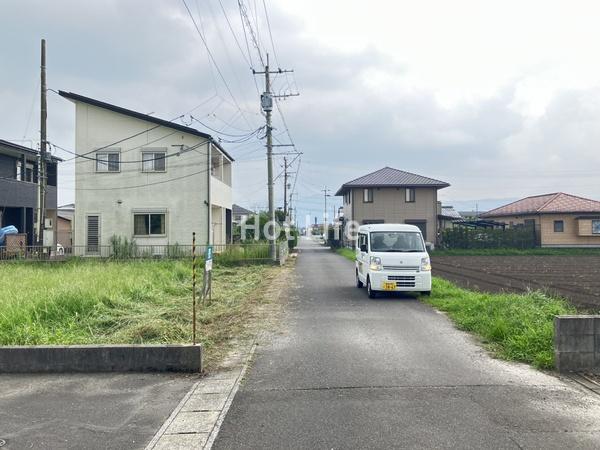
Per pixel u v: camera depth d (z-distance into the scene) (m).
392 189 40.22
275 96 26.69
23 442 4.27
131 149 25.73
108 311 9.73
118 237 25.45
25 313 8.54
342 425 4.52
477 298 11.25
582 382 5.81
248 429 4.48
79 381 6.00
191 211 25.73
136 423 4.68
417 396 5.29
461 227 40.34
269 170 25.91
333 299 12.93
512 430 4.39
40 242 23.59
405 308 11.36
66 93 25.03
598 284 16.86
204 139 25.81
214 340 8.21
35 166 32.28
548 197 45.00
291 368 6.45
